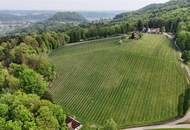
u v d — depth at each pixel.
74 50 194.88
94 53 175.38
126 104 108.75
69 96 118.44
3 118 58.66
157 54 166.00
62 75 143.00
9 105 65.94
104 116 100.56
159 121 95.81
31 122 58.16
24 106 63.78
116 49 177.50
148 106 106.44
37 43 179.00
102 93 119.69
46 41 196.88
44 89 95.06
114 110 104.56
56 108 68.19
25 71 94.00
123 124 94.94
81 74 142.88
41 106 64.69
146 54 165.38
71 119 91.94
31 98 68.88
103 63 156.12
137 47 179.62
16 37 185.75
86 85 129.00
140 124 94.38
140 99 112.44
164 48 179.38
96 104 110.12
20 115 60.06
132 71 142.12
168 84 125.62
